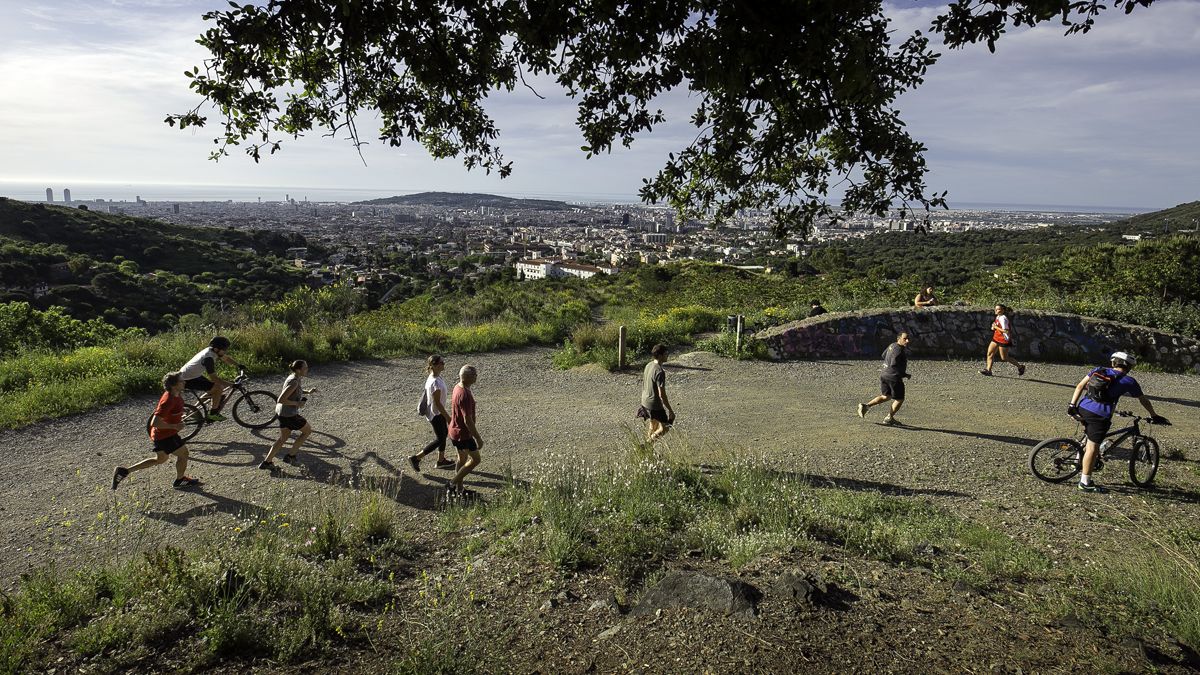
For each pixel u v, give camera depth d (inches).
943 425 350.9
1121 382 245.3
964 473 273.4
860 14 147.3
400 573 179.9
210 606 149.4
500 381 472.4
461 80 172.2
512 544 193.2
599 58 173.5
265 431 336.2
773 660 121.8
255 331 507.8
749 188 196.9
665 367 511.5
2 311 548.1
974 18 139.1
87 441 309.7
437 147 216.5
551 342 652.1
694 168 199.3
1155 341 518.0
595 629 142.2
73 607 151.3
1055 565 177.8
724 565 176.1
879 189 163.8
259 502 241.0
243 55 149.0
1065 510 229.0
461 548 198.5
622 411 388.2
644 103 184.4
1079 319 540.4
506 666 128.0
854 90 134.2
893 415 353.4
